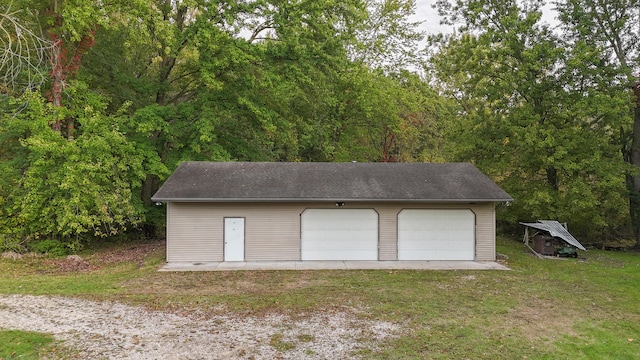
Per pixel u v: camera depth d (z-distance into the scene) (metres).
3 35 14.80
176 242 14.53
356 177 15.95
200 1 16.83
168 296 9.88
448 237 15.19
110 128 16.14
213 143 18.81
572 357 6.55
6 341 6.71
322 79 20.41
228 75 18.83
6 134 15.84
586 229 22.53
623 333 7.64
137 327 7.61
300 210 14.89
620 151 21.33
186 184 14.75
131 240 20.48
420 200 14.28
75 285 10.95
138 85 18.56
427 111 31.58
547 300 9.81
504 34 19.50
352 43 24.31
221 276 12.22
